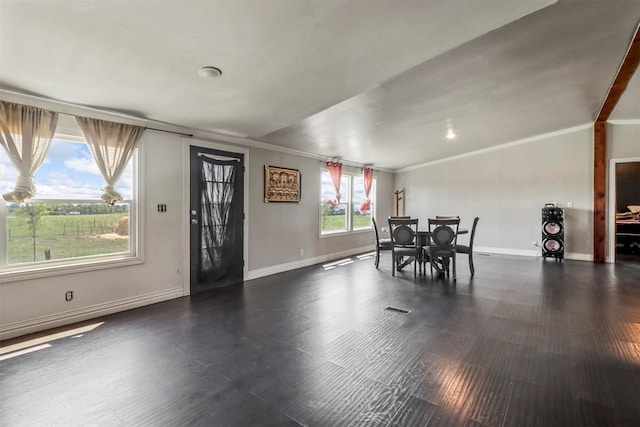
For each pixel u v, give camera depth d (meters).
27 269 2.90
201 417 1.73
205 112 3.40
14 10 1.64
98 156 3.25
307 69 2.43
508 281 4.68
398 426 1.65
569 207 6.49
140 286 3.66
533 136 6.77
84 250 3.30
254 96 2.96
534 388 1.97
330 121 4.37
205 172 4.33
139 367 2.27
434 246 5.07
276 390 1.98
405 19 1.82
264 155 5.26
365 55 2.24
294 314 3.37
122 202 3.52
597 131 6.06
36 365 2.31
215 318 3.26
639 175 7.70
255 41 2.02
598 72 3.51
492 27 1.94
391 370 2.21
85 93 2.81
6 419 1.74
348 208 7.41
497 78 3.47
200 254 4.28
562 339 2.66
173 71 2.41
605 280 4.67
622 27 2.57
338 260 6.66
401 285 4.54
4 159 2.79
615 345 2.54
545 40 2.72
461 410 1.77
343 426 1.65
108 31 1.87
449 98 3.92
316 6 1.68
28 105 2.83
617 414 1.71
